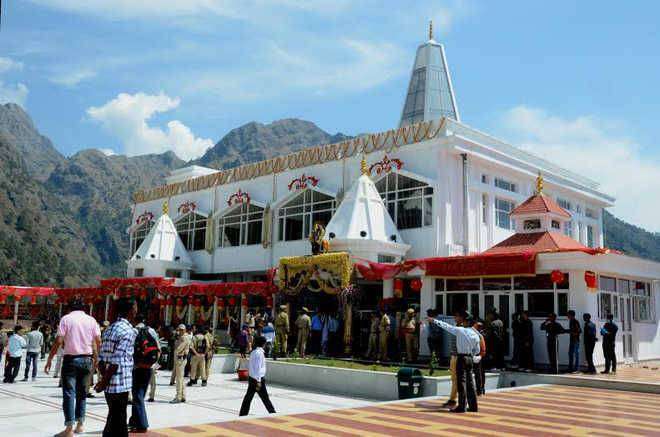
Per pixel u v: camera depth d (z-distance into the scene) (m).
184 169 47.91
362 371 17.58
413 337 21.02
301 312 24.75
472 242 28.84
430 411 12.01
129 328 8.68
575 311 18.77
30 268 111.62
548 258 19.28
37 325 20.00
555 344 17.64
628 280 22.16
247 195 37.81
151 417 12.96
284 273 26.45
